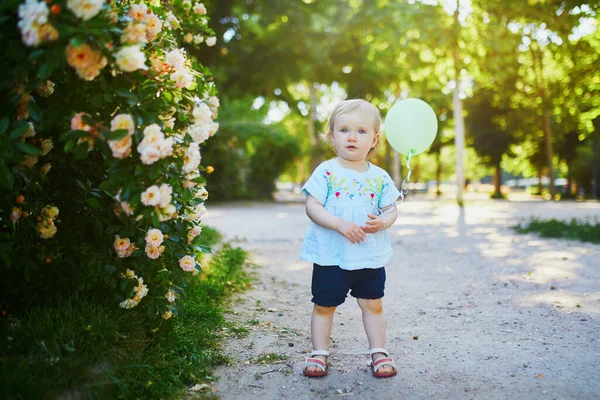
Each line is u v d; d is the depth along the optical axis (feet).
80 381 7.34
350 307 14.60
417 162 157.28
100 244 9.51
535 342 11.01
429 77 64.95
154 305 9.48
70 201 9.36
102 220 9.37
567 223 34.24
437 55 56.59
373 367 9.38
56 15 6.35
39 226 8.57
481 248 25.29
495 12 53.31
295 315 13.73
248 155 84.02
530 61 77.15
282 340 11.38
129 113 7.59
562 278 17.38
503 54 55.93
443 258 22.77
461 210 55.88
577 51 52.19
